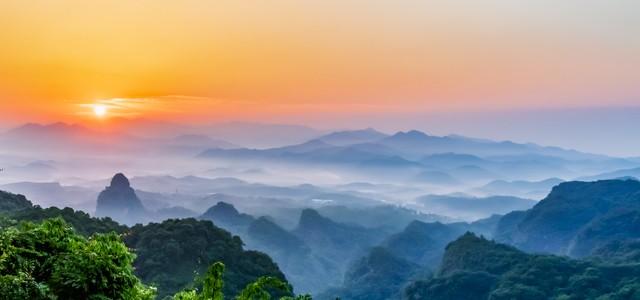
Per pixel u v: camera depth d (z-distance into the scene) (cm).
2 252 1149
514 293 13775
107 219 11362
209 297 1395
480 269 17012
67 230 1303
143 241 10519
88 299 1162
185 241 10500
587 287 13525
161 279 9169
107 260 1224
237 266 10756
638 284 12569
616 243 19000
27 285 1093
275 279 1469
